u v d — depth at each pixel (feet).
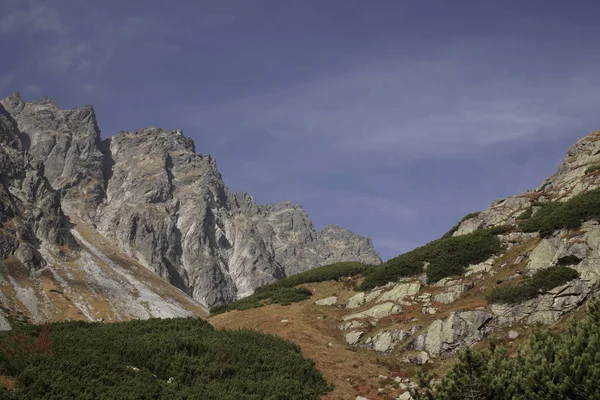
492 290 167.22
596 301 95.04
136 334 160.25
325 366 151.43
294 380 135.23
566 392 79.20
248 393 125.39
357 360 155.33
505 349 92.99
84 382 113.50
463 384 86.69
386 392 134.92
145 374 124.36
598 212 167.43
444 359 148.46
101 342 140.97
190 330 168.45
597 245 154.81
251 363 144.46
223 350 144.36
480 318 154.10
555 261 162.61
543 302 150.10
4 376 111.14
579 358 80.53
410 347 157.17
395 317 176.76
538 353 88.22
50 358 120.98
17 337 132.67
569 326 92.27
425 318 169.17
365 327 175.73
